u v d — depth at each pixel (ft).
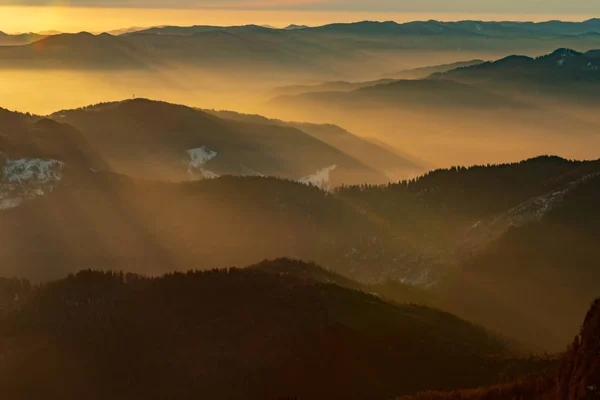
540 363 266.16
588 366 181.68
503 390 219.00
